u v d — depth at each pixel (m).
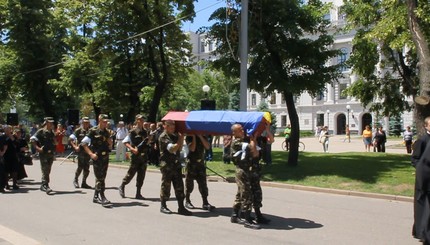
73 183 14.01
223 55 18.86
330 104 76.00
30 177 16.28
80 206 10.35
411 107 23.86
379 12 20.05
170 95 35.88
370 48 21.23
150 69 34.03
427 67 12.59
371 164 17.47
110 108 34.81
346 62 21.81
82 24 30.73
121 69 33.19
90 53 28.14
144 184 14.67
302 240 7.37
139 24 24.88
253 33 17.11
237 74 18.44
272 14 17.25
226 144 14.65
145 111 36.12
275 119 74.75
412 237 7.68
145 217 9.14
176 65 29.97
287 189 14.22
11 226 8.23
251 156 8.45
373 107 24.70
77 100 43.50
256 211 8.69
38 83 35.91
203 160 10.16
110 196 11.95
